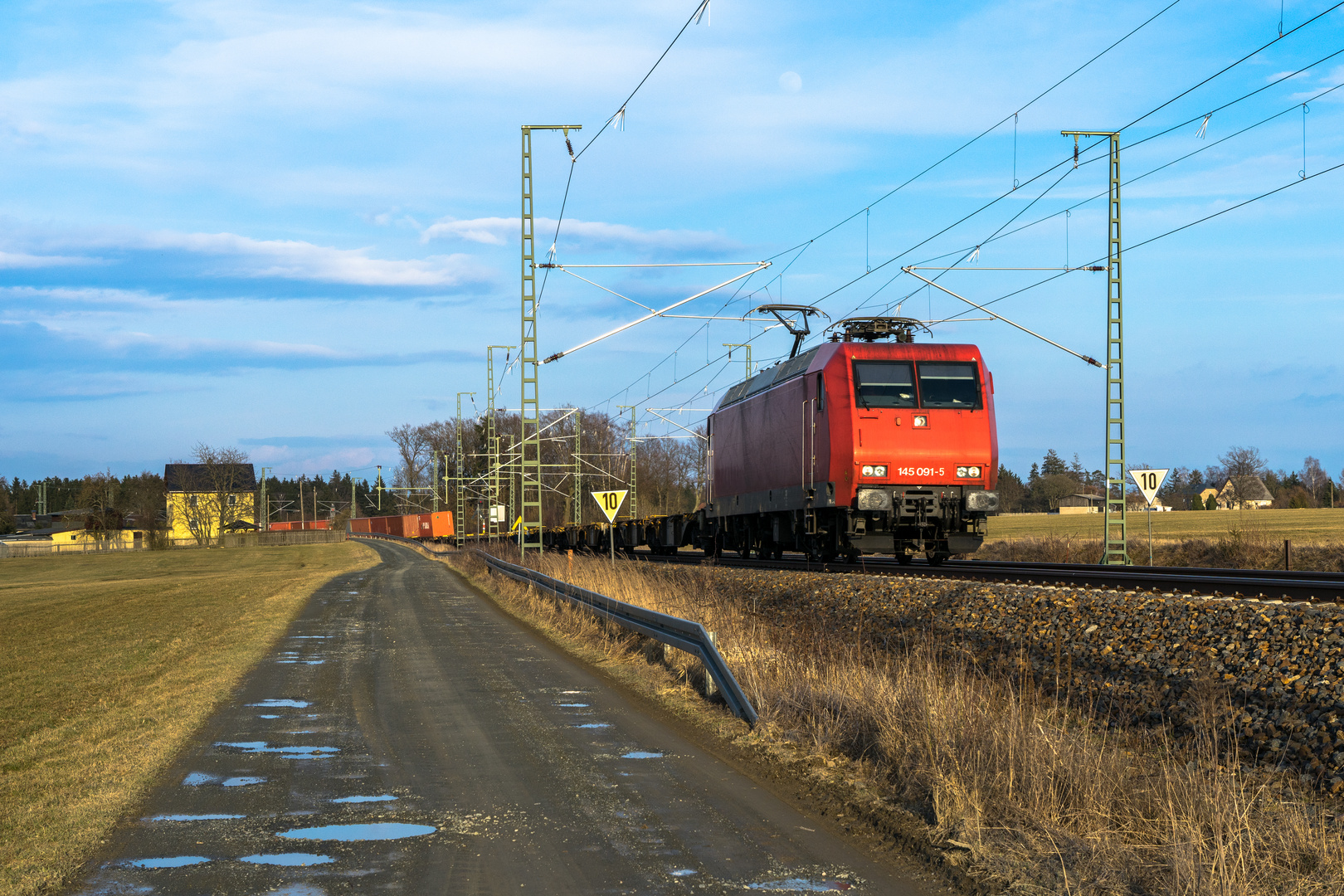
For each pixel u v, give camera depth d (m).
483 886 5.50
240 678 13.41
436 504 101.06
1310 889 5.25
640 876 5.64
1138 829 6.29
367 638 18.02
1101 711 10.74
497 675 13.44
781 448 26.16
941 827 6.31
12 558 95.88
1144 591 14.59
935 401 22.12
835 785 7.53
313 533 120.31
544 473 78.38
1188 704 9.99
